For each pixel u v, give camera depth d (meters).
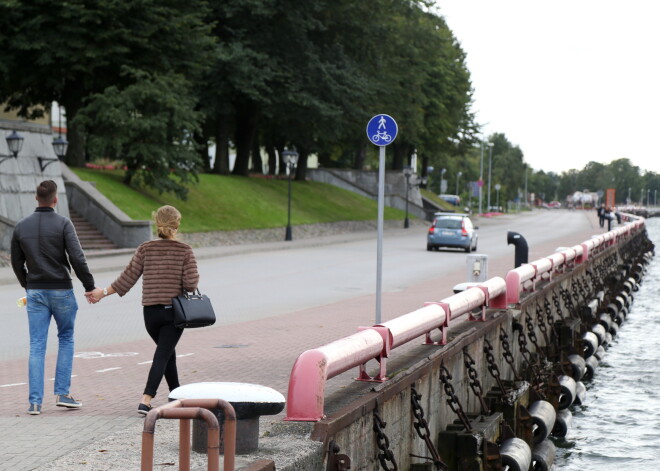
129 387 15.84
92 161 80.38
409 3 101.75
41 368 13.50
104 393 15.23
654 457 21.06
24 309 30.50
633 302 55.94
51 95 75.62
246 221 76.56
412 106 108.19
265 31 86.88
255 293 35.97
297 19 84.69
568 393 25.34
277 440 9.78
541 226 128.38
